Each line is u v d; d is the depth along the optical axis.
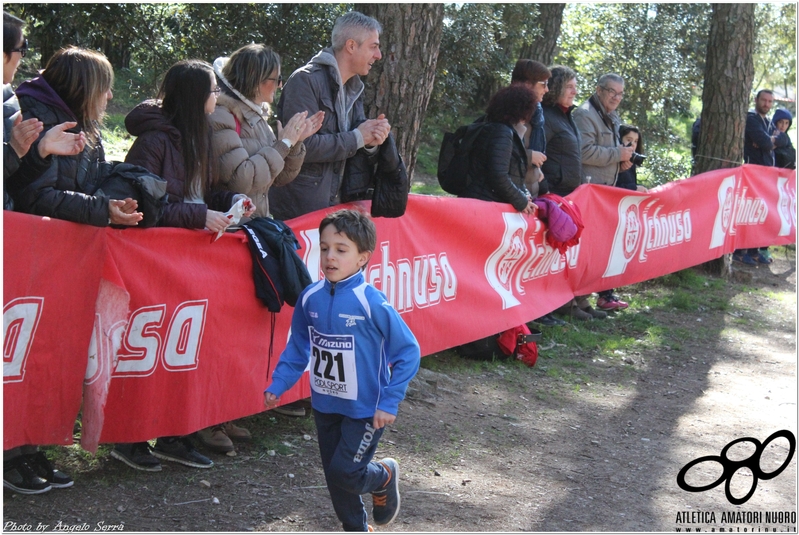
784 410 5.58
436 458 4.20
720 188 9.30
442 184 6.15
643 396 5.68
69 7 7.41
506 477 4.08
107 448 3.71
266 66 3.74
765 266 10.97
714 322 7.96
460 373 5.59
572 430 4.88
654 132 15.16
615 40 14.54
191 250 3.58
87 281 3.16
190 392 3.63
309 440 4.20
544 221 6.40
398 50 5.31
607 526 3.65
